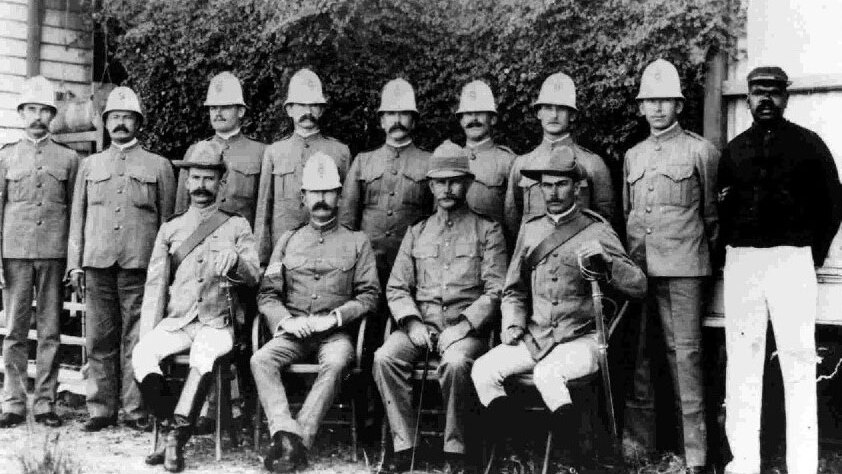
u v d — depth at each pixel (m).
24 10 8.62
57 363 6.25
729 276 4.89
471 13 6.86
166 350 5.23
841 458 5.28
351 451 5.46
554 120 5.61
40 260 6.17
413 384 5.61
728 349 4.91
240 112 6.46
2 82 8.48
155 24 8.28
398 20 7.00
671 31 5.87
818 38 5.39
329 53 7.13
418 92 7.04
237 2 7.76
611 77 6.18
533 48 6.52
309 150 6.16
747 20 5.62
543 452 5.30
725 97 5.70
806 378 4.71
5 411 6.07
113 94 6.14
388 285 5.48
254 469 5.06
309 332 5.23
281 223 6.07
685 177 5.14
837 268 5.09
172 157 8.36
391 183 6.00
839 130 5.31
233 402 5.83
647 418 5.35
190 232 5.59
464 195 5.50
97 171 6.07
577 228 5.10
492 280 5.33
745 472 4.81
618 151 6.36
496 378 4.89
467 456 5.04
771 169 4.77
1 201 6.22
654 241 5.18
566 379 4.79
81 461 5.06
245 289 5.64
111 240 5.97
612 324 5.04
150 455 5.13
